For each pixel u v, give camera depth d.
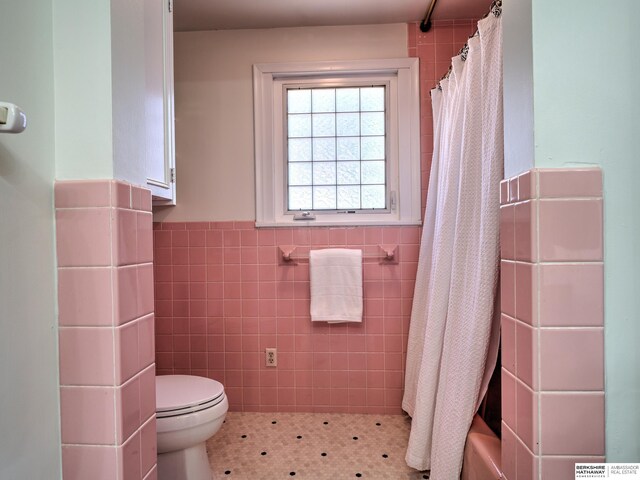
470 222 1.25
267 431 1.79
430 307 1.46
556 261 0.67
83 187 0.68
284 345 1.99
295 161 2.05
